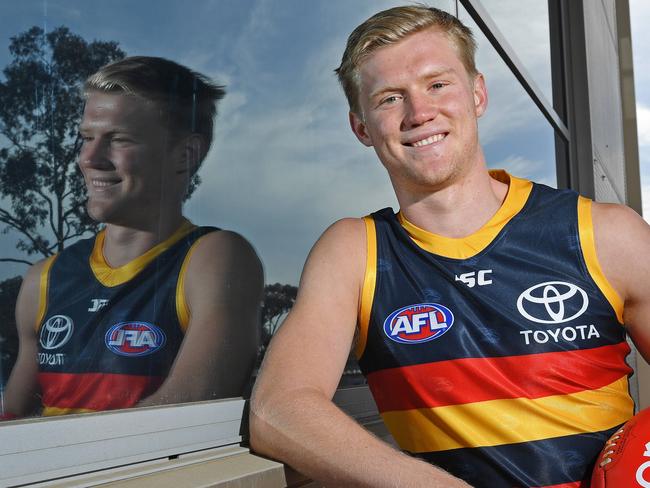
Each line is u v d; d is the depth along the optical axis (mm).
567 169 3729
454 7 2000
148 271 990
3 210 768
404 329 1167
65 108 848
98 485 828
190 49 1072
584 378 1123
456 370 1134
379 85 1205
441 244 1179
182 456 1016
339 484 900
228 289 1166
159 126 1008
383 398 1213
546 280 1146
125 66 942
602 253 1146
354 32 1270
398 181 1210
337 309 1153
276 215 1301
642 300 1145
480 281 1152
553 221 1174
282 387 1013
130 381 957
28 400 798
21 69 788
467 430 1121
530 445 1097
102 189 906
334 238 1227
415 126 1170
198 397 1098
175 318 1046
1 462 746
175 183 1043
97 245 899
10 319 777
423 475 879
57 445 815
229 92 1165
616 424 1144
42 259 816
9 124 773
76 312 867
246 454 1057
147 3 984
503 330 1129
